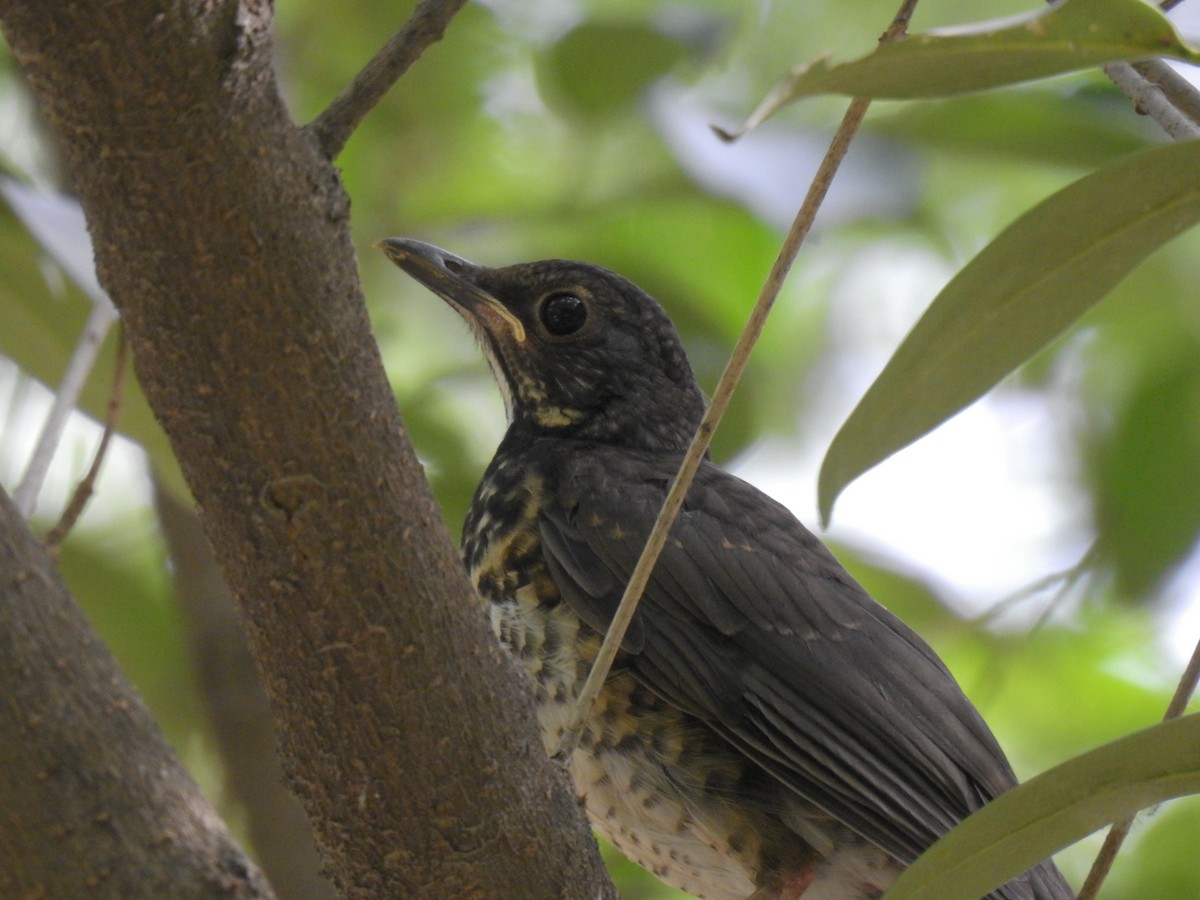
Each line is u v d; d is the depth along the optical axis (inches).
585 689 240.5
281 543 215.6
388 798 226.2
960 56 174.9
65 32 194.4
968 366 205.5
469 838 228.8
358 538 216.5
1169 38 172.2
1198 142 191.5
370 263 524.7
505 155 526.6
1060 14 171.3
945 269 541.6
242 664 413.7
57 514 479.2
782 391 553.3
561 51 467.5
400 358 525.3
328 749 225.3
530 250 510.9
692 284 517.0
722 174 454.9
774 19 533.0
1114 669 506.0
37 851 167.2
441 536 225.1
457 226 515.2
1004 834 216.4
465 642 225.9
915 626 511.8
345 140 215.5
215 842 175.0
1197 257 513.0
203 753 478.6
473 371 511.8
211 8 195.3
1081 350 530.3
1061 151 472.7
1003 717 513.7
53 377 347.9
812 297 562.3
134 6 193.2
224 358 209.9
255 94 203.3
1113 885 473.4
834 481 207.6
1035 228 197.6
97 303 280.8
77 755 170.1
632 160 512.1
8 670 169.3
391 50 216.2
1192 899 466.0
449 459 475.2
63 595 176.1
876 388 205.9
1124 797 211.9
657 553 235.8
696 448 230.5
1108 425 523.2
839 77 173.9
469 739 226.2
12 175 390.9
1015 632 504.1
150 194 202.8
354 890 234.5
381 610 219.0
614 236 510.0
